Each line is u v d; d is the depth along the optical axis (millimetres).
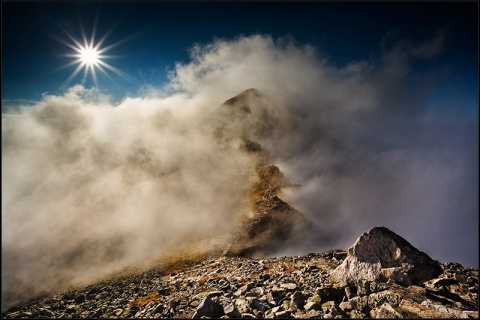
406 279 15609
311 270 23438
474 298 14391
